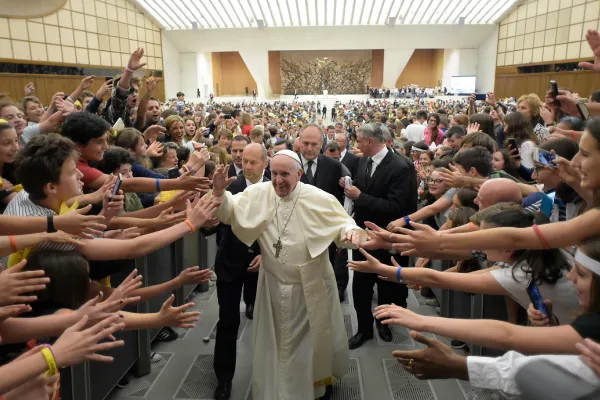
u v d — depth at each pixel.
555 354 1.29
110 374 2.67
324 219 2.54
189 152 4.29
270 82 39.44
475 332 1.42
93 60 23.94
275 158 2.45
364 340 3.51
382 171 3.44
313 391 2.53
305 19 31.14
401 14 30.77
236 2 28.97
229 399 2.82
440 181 3.26
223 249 2.87
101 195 2.06
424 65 39.25
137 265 2.95
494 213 1.91
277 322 2.60
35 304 1.64
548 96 2.93
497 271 1.86
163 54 31.86
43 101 20.47
